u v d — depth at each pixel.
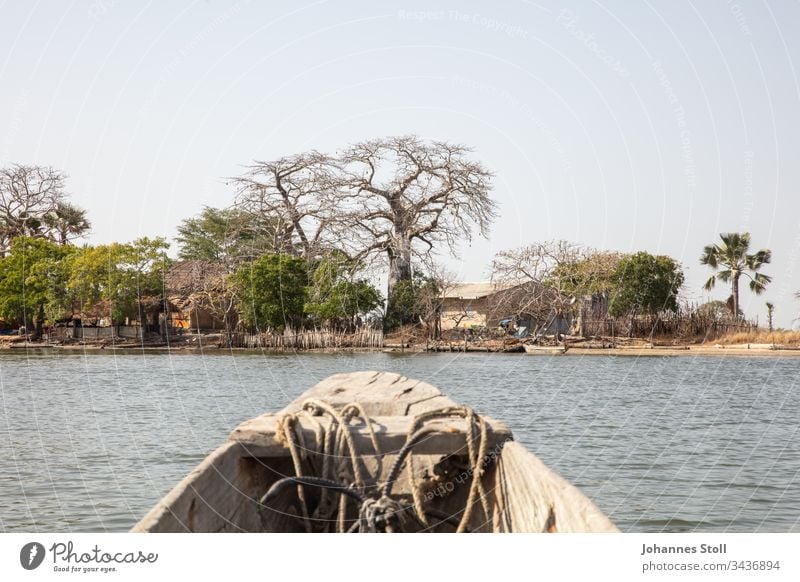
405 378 7.91
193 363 40.62
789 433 18.59
